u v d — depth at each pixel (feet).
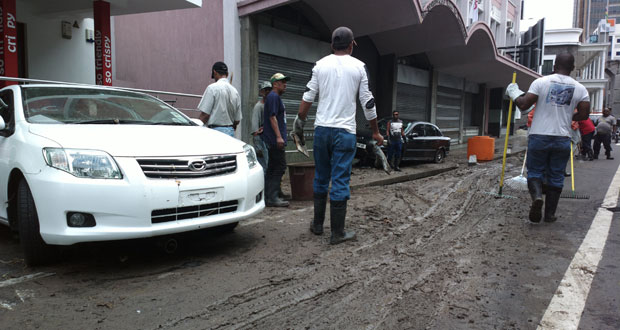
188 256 12.54
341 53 13.66
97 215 10.02
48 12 27.91
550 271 11.30
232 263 11.91
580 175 31.35
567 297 9.69
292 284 10.40
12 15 20.70
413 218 17.48
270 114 18.62
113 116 13.70
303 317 8.71
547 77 15.88
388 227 15.97
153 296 9.63
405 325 8.42
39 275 10.84
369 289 10.13
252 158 13.57
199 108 18.24
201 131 13.84
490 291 10.03
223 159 12.14
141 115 14.43
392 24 36.68
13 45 20.88
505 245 13.64
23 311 8.80
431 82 58.23
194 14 32.17
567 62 15.74
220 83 18.48
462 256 12.56
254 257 12.44
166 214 10.77
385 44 47.24
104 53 25.18
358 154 37.91
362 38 45.50
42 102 13.32
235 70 30.35
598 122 46.42
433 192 23.93
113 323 8.34
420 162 44.60
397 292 9.97
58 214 9.98
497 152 54.13
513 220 17.04
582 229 15.53
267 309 9.04
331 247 13.41
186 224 11.03
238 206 12.34
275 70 33.53
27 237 10.73
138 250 12.96
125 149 10.70
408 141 39.63
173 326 8.27
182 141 12.06
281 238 14.46
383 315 8.84
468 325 8.41
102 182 10.06
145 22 35.40
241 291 9.95
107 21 25.29
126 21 36.81
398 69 50.44
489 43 53.26
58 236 10.04
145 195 10.35
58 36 30.40
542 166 16.15
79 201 9.91
